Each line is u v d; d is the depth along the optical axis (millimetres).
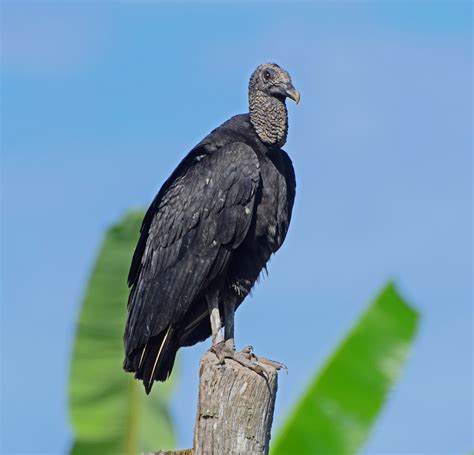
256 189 10727
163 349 10500
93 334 10719
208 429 8484
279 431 9094
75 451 10227
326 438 9008
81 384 10477
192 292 10586
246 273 10922
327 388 9156
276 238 11039
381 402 9148
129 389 10500
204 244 10648
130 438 10320
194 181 10859
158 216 10953
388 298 9430
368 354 9250
